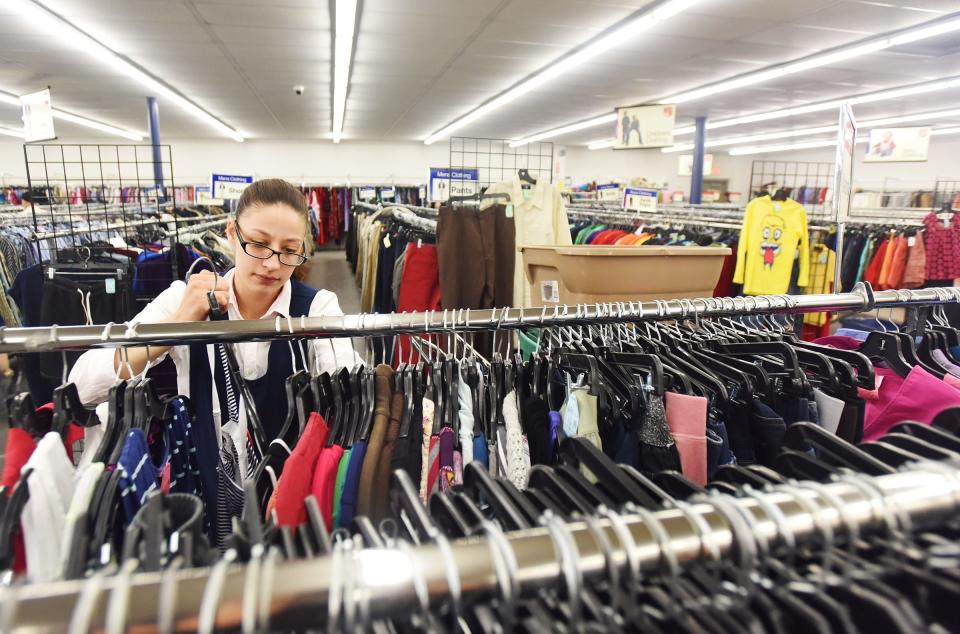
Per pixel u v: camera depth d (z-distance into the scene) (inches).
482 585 16.2
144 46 231.9
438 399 37.6
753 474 26.4
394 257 158.1
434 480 35.7
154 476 31.1
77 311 100.1
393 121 458.9
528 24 207.2
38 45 226.1
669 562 17.6
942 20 195.3
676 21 201.5
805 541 18.7
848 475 21.2
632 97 342.3
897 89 307.7
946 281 169.2
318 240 517.7
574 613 16.8
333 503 32.0
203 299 41.9
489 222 123.4
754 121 430.0
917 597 19.6
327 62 261.4
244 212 46.0
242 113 410.0
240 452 41.1
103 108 377.7
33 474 25.4
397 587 15.5
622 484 25.1
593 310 41.9
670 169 687.1
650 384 38.3
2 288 138.0
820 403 40.3
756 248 166.2
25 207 218.4
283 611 14.7
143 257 113.0
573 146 638.5
